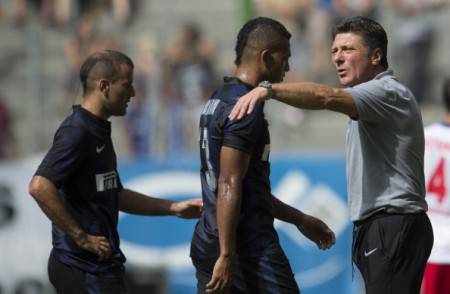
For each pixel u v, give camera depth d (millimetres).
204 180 17312
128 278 32781
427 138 23188
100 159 18547
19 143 39281
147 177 33188
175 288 32438
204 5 40344
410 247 16719
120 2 41125
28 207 33094
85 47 40125
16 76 40312
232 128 16359
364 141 16797
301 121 38125
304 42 38500
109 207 18812
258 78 17000
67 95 39375
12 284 33125
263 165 17141
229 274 16266
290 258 31484
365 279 17000
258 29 17000
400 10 36750
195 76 37781
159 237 32562
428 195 23125
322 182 31922
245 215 16922
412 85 36344
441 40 36531
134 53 38875
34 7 42562
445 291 23078
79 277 18594
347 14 37844
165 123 37031
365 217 16922
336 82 37688
